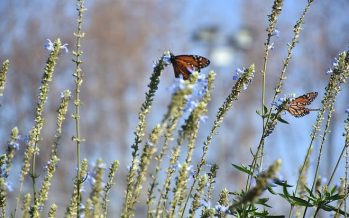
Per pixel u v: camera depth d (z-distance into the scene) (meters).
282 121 7.42
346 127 7.48
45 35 50.78
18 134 7.38
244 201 5.08
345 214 7.04
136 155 6.55
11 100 44.94
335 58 7.86
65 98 7.57
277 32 7.79
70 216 6.91
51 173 7.31
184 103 5.98
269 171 5.03
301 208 8.60
